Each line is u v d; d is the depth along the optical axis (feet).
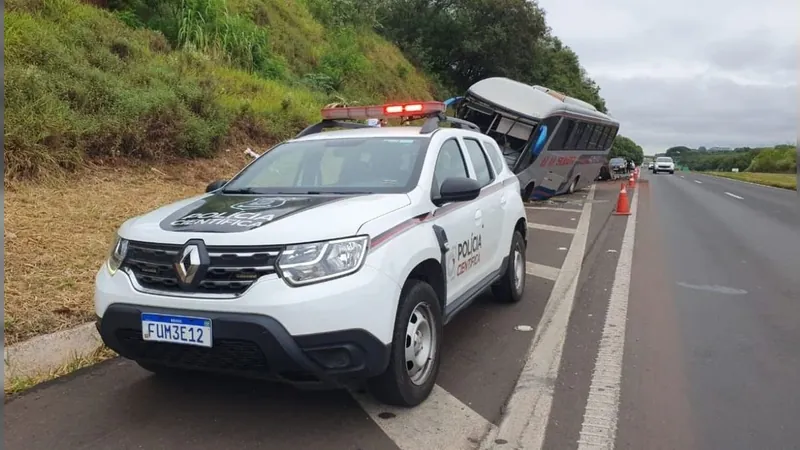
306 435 12.07
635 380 15.19
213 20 54.90
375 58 93.09
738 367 16.10
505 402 13.82
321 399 13.65
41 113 28.55
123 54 40.68
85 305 17.46
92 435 11.98
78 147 29.78
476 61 118.42
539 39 128.06
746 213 55.42
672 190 90.33
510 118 58.49
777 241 37.58
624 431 12.54
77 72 33.63
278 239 11.21
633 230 41.78
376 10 109.91
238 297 10.98
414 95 95.76
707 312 21.27
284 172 16.21
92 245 21.86
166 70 41.27
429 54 115.65
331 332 10.98
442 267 14.35
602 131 76.79
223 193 15.74
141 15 49.65
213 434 12.07
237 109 44.09
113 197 28.09
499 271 19.75
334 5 94.79
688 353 17.12
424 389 13.44
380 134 16.97
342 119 20.63
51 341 15.43
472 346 17.52
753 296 23.58
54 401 13.41
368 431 12.26
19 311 16.35
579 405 13.73
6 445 11.53
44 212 24.18
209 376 14.83
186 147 37.11
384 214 12.75
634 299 22.94
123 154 33.06
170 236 11.76
